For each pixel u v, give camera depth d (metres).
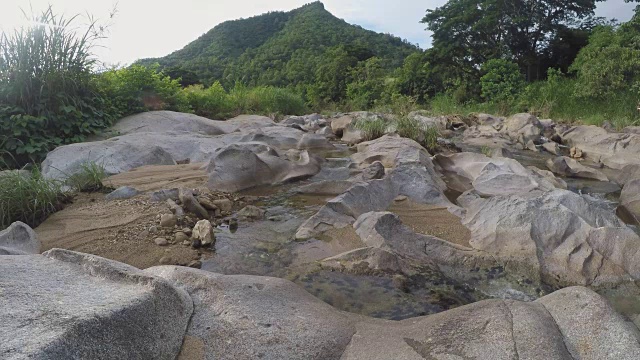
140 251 4.03
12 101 6.96
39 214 4.67
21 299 2.08
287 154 7.46
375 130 10.28
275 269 3.81
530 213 4.26
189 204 4.95
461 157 7.36
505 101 19.53
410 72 29.45
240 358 2.25
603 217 4.44
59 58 7.47
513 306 2.74
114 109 9.18
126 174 6.28
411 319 2.87
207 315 2.56
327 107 27.50
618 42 16.48
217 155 6.28
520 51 28.47
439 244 4.13
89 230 4.37
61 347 1.76
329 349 2.39
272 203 5.59
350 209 4.82
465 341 2.43
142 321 2.15
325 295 3.38
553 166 8.05
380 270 3.70
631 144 9.23
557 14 27.64
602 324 2.48
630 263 3.71
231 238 4.45
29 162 6.67
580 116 14.77
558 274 3.72
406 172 5.94
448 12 28.28
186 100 12.18
